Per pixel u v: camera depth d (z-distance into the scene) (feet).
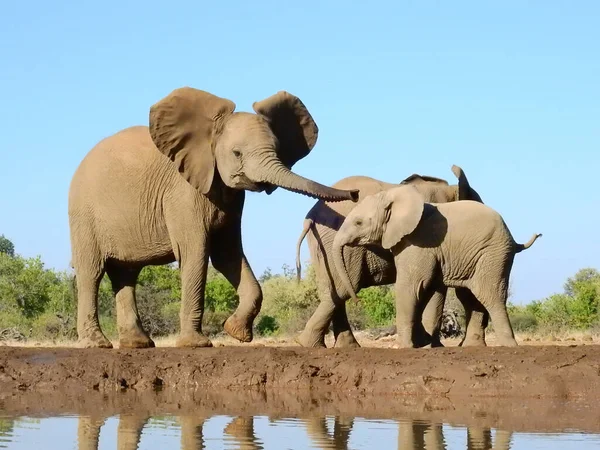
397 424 39.37
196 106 54.03
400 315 53.62
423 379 47.67
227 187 54.29
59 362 51.52
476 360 47.96
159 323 116.26
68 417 41.63
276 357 50.65
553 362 47.37
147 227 55.67
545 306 132.98
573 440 35.83
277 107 55.67
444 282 53.88
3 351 53.52
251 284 56.18
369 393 48.01
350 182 57.72
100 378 50.55
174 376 50.72
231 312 121.80
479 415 41.78
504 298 53.36
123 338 58.44
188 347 54.03
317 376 49.52
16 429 38.68
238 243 56.39
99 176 56.80
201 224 54.39
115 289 59.00
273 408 44.01
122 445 35.17
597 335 94.22
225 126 53.57
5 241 248.93
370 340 93.50
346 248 55.77
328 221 56.70
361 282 56.49
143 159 55.83
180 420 40.70
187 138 54.08
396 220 53.11
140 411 43.29
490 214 53.72
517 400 45.93
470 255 53.21
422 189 58.44
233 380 50.01
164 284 125.08
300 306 134.72
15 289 130.93
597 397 45.78
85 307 57.67
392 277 56.80
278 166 51.57
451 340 90.63
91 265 57.26
